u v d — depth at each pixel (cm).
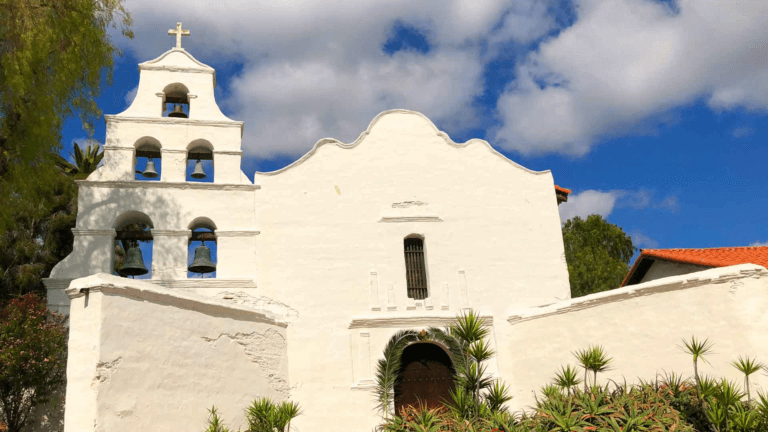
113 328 1009
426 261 1694
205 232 1620
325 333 1564
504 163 1823
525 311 1611
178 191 1599
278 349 1470
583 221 3894
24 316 1388
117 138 1623
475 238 1730
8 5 1363
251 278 1558
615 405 1011
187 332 1173
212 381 1205
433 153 1798
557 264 1744
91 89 1523
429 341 1592
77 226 1520
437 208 1742
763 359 1144
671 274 1677
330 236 1656
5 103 1393
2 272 2278
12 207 1469
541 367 1519
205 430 1137
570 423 950
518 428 996
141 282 1087
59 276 1469
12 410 1289
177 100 1781
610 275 3256
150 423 1032
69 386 969
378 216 1703
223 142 1681
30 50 1344
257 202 1641
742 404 949
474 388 1099
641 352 1327
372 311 1606
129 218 1619
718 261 1491
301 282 1596
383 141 1786
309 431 1470
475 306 1653
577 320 1466
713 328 1227
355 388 1522
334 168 1725
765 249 1584
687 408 1009
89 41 1497
